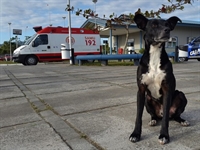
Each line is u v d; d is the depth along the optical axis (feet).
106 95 16.05
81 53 59.41
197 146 7.57
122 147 7.67
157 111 9.95
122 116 11.16
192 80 21.61
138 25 9.51
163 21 8.87
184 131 9.00
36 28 60.08
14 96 16.76
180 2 37.93
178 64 42.34
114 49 99.40
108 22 44.60
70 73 31.12
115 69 35.04
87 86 19.93
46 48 55.88
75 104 13.78
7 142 8.55
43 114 11.94
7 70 40.34
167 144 7.82
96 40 61.46
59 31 57.36
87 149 7.63
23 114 12.10
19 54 53.78
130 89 17.93
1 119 11.39
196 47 50.90
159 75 8.42
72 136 8.82
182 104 9.69
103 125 9.95
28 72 34.58
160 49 8.43
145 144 7.87
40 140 8.57
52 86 20.54
